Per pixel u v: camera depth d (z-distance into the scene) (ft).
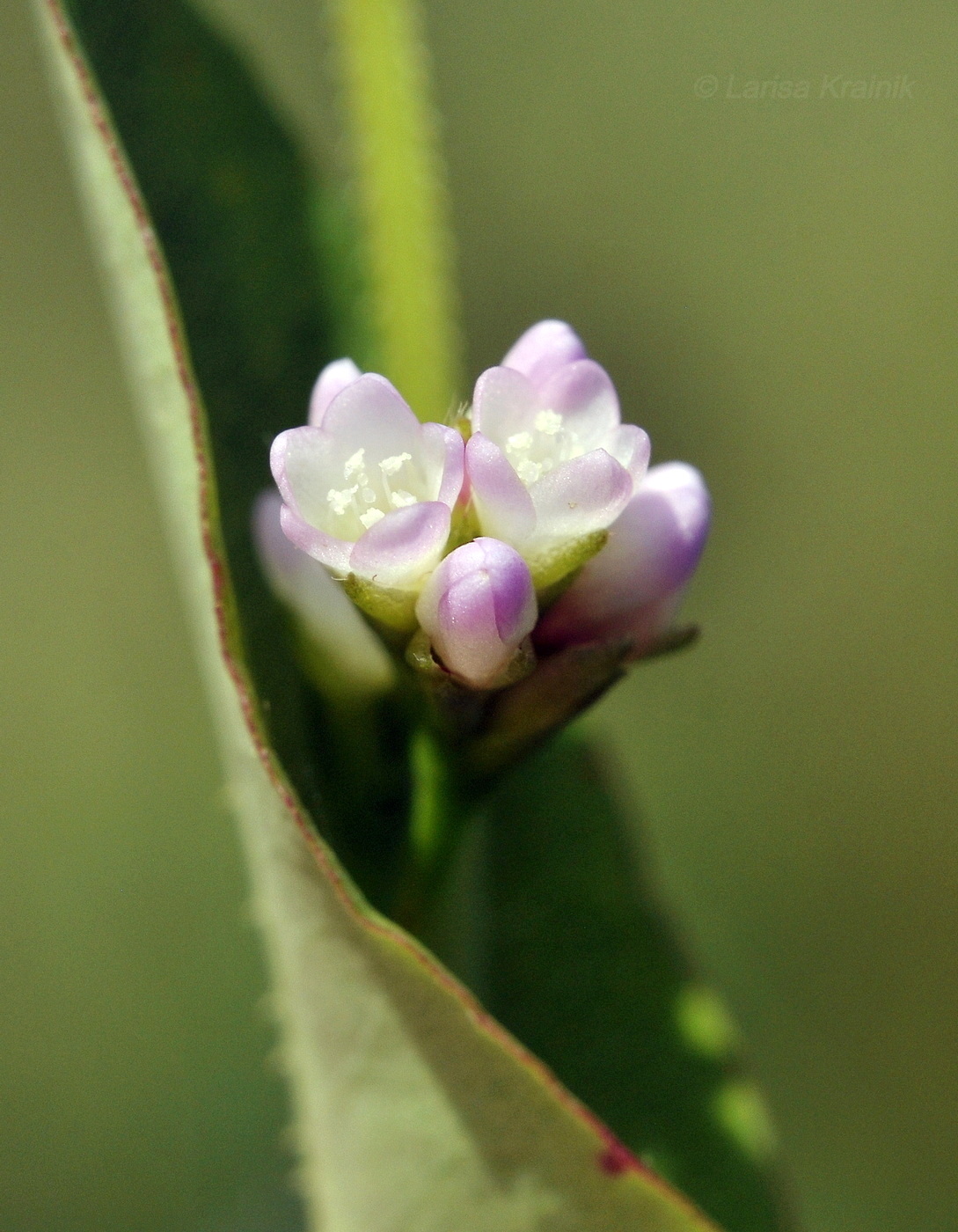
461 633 0.31
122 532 0.57
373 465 0.31
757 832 0.57
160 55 0.33
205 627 0.31
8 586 0.56
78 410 0.58
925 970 0.55
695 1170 0.34
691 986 0.34
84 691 0.55
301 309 0.33
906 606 0.61
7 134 0.59
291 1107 0.32
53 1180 0.48
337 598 0.32
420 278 0.33
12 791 0.53
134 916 0.52
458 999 0.30
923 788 0.58
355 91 0.33
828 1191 0.51
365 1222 0.31
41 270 0.58
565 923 0.34
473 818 0.32
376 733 0.32
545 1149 0.31
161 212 0.33
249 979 0.50
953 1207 0.51
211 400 0.33
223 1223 0.46
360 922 0.30
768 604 0.61
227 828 0.53
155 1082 0.49
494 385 0.31
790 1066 0.53
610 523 0.31
